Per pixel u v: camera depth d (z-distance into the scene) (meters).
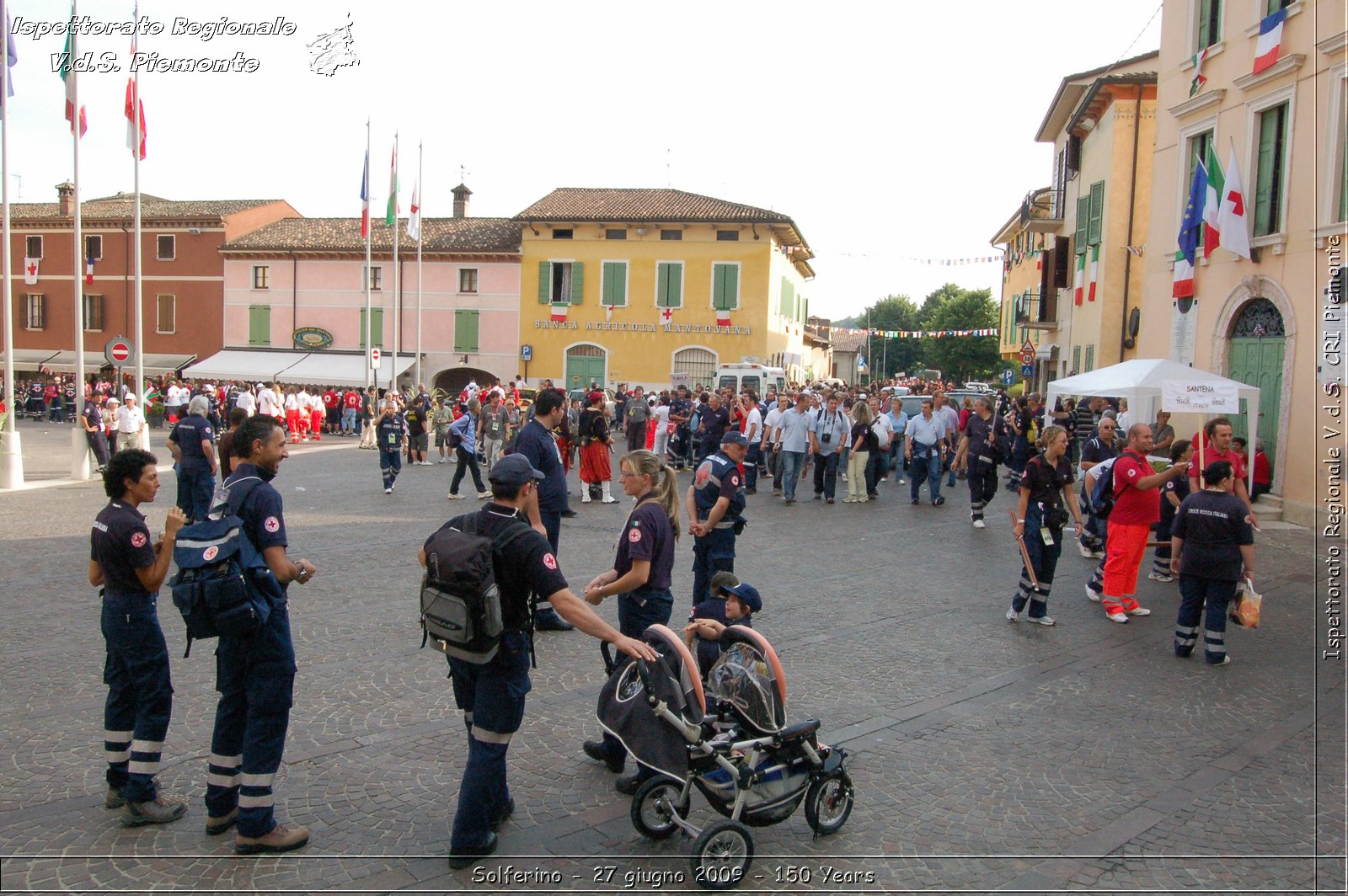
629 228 41.00
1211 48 16.86
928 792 5.16
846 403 24.38
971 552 12.13
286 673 4.41
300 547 11.61
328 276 44.69
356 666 7.01
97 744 5.52
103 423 20.19
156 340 47.16
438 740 5.67
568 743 5.69
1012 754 5.69
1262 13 15.59
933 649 7.81
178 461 12.39
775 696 4.50
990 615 8.98
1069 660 7.58
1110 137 24.81
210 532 4.26
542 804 4.89
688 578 10.38
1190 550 7.56
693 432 21.30
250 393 31.08
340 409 34.44
